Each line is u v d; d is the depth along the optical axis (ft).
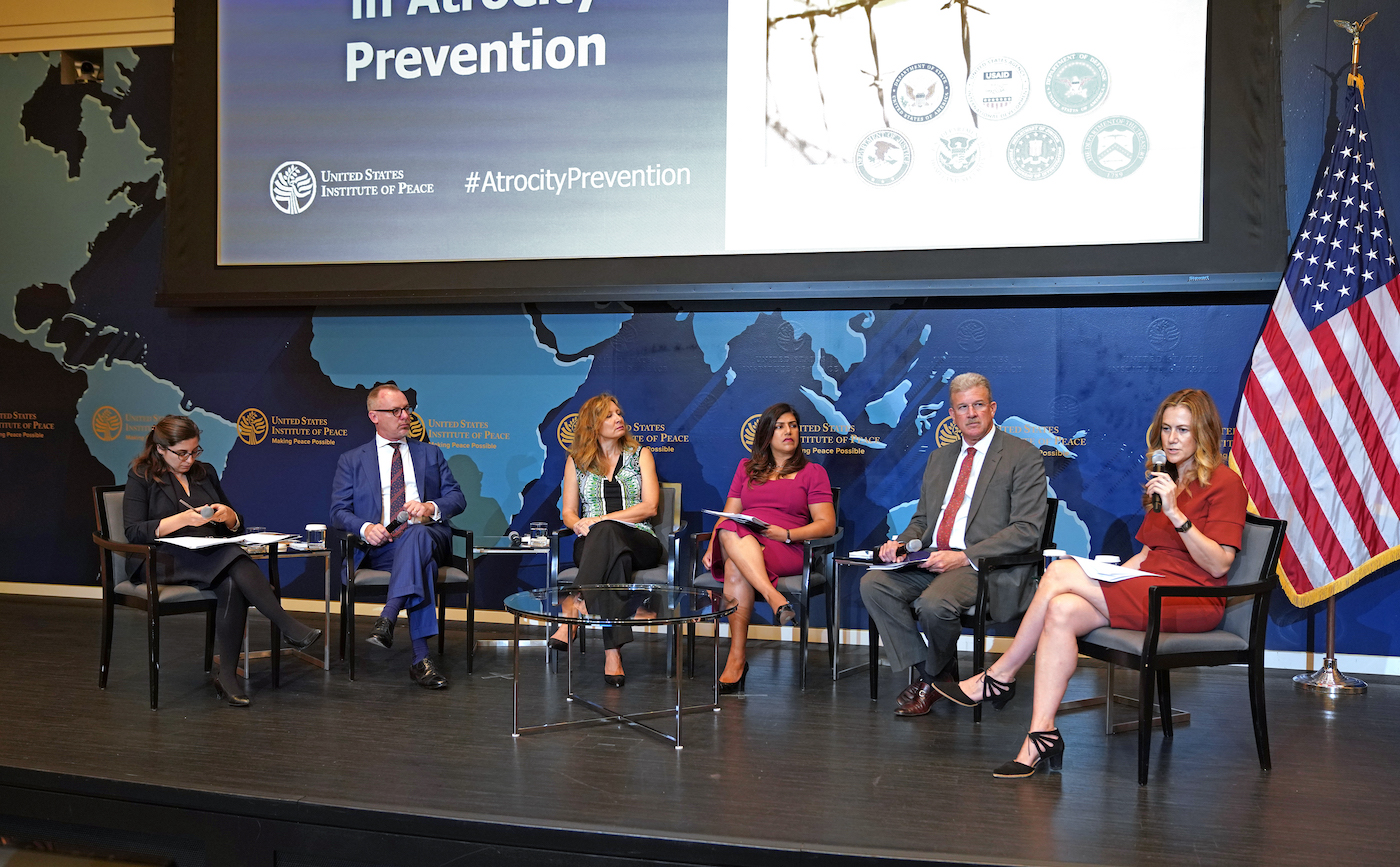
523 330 15.30
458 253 14.93
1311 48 12.96
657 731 9.83
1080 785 8.37
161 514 11.28
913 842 7.13
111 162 16.46
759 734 9.80
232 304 15.58
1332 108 12.91
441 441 15.56
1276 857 6.93
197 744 9.23
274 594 11.02
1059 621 8.86
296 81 15.34
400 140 15.06
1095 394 13.65
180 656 12.94
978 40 13.39
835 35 13.80
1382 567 12.73
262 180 15.46
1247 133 12.71
